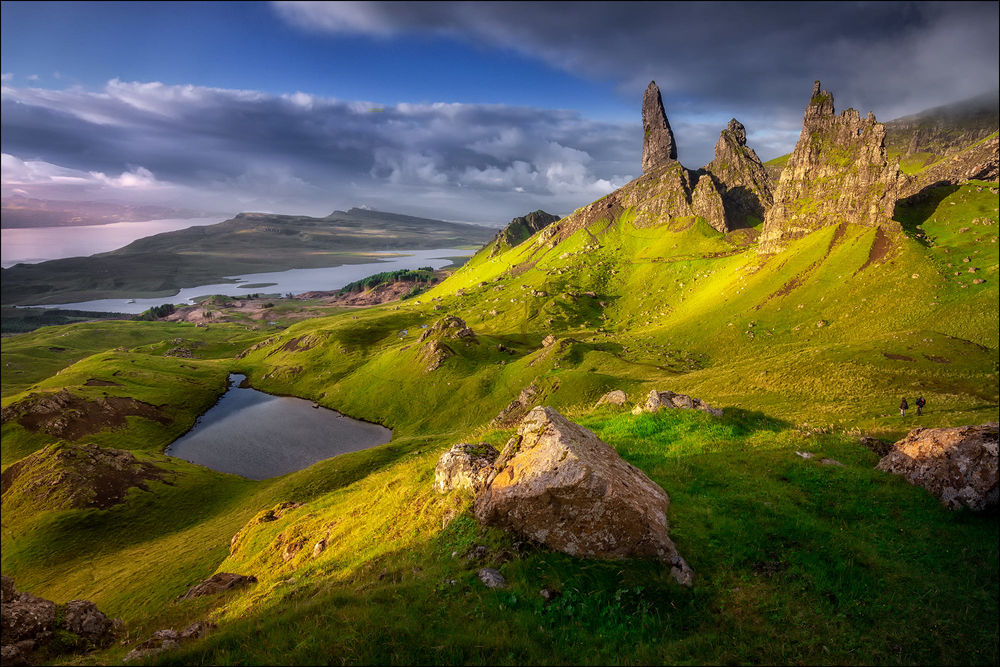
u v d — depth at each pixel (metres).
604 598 12.94
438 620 12.27
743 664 11.07
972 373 77.44
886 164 194.25
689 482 20.09
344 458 99.38
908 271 150.12
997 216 162.00
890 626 12.84
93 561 82.44
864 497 20.34
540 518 15.59
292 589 19.30
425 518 20.14
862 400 64.69
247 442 178.50
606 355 169.00
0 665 15.36
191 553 60.75
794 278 187.00
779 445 25.27
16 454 153.12
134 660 11.74
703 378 105.81
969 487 19.73
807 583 14.13
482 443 23.41
